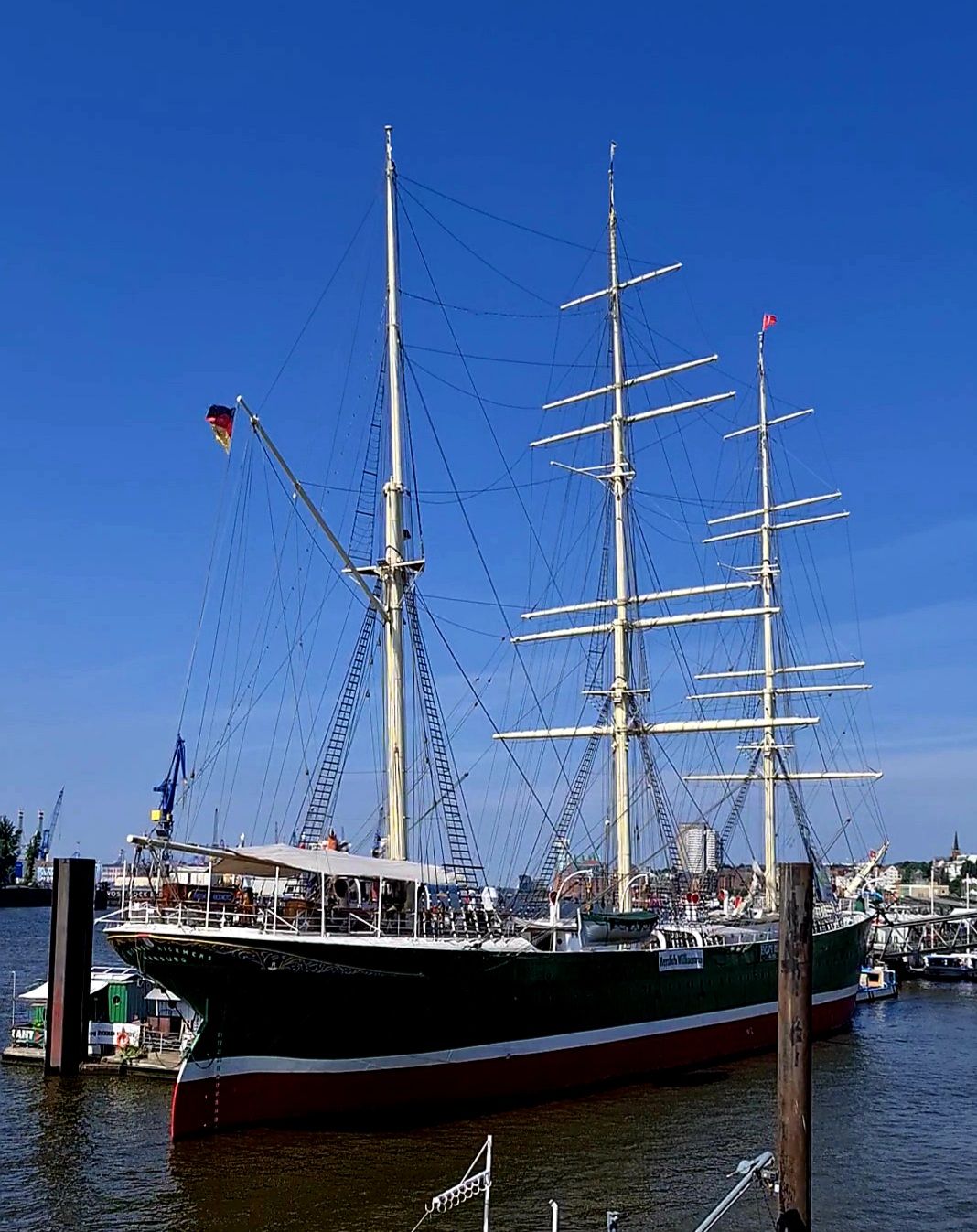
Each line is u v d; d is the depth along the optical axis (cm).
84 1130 3884
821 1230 2981
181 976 3597
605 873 6203
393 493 4850
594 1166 3456
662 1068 5006
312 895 4119
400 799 4619
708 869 7694
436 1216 2981
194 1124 3566
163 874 3962
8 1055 5094
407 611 4866
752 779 8544
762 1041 5812
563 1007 4472
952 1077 5147
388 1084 3869
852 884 9038
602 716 6675
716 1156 3581
